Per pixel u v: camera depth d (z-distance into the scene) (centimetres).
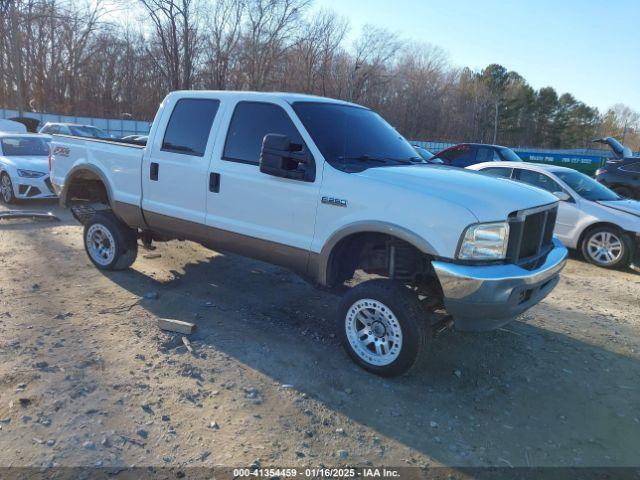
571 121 8006
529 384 413
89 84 4438
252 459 299
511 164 943
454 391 393
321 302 557
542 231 414
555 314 579
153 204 534
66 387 358
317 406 358
